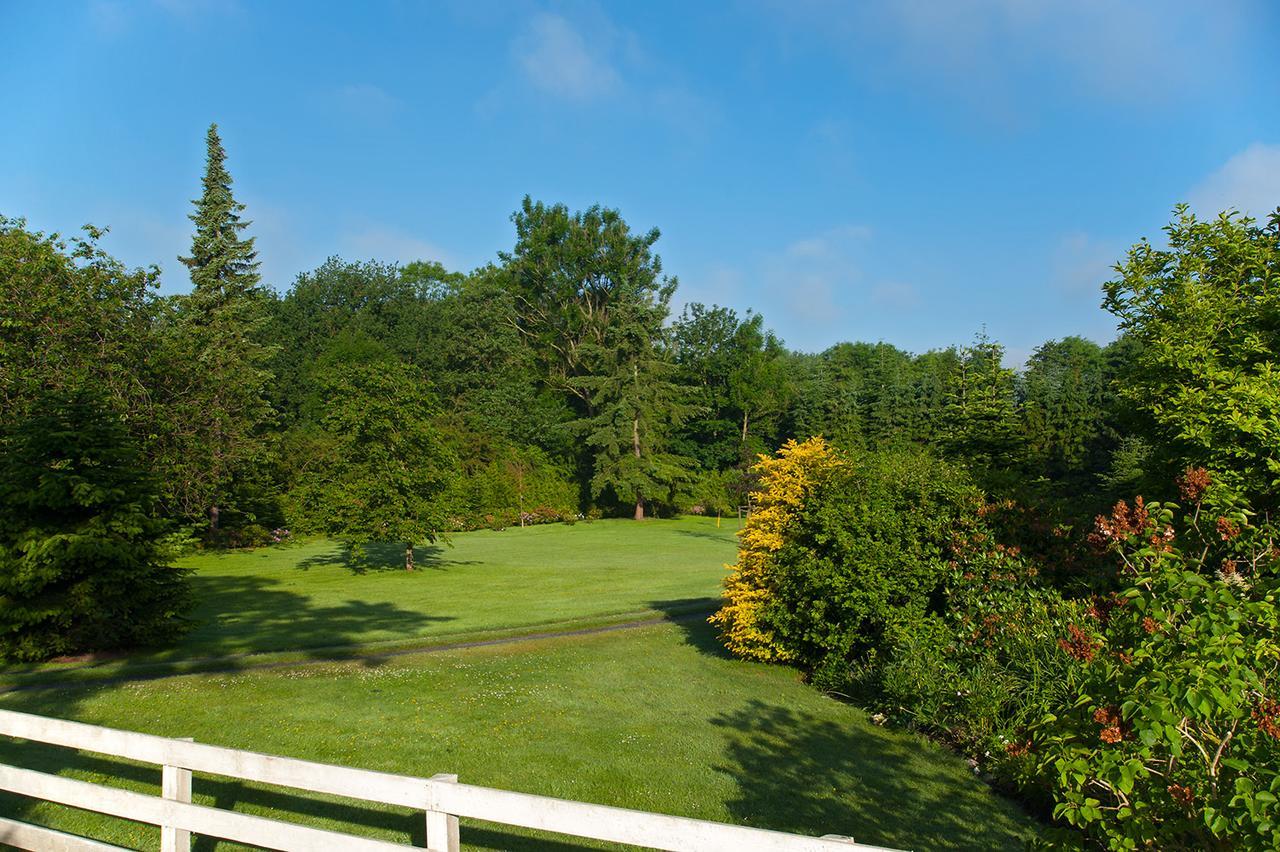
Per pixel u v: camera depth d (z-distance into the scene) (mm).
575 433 51000
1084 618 8859
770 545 12234
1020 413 44188
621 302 52125
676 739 8117
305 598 18828
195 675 10758
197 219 36312
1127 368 12047
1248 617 3412
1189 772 3229
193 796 6059
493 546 34562
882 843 5750
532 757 7379
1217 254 11281
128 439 12727
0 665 10992
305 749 7434
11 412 19438
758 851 3211
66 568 11383
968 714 8117
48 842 4539
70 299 22125
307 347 56812
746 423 62781
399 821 5719
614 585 22078
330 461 27875
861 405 59906
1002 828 6117
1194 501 7199
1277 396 9125
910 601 10266
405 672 10977
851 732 8625
